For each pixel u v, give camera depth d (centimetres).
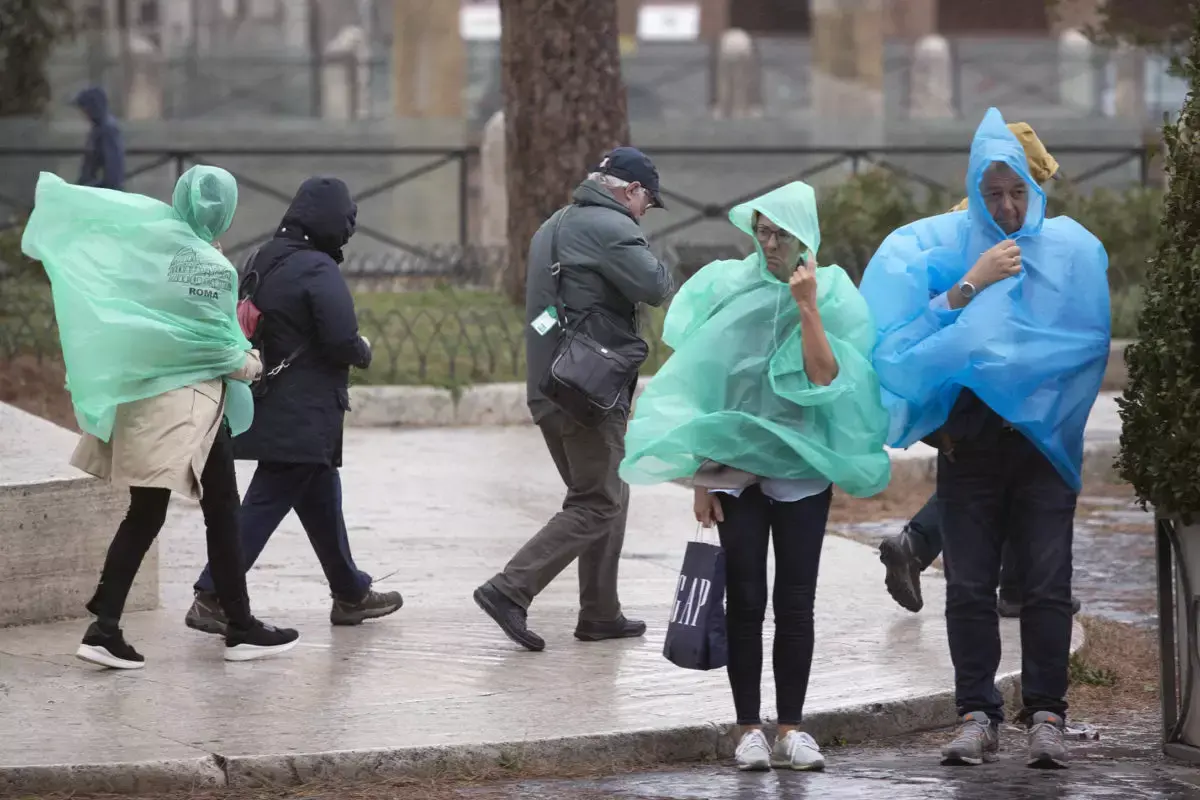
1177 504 2070
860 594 2964
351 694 2302
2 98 7375
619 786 2000
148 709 2217
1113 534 3747
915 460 4109
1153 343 2067
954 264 2109
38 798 1944
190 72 11556
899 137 9900
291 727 2138
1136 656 2777
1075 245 2081
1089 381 2064
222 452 2416
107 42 11131
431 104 9319
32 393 4738
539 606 2855
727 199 8850
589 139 5669
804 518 2073
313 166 9038
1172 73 2152
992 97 11819
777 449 2042
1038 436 2028
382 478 4003
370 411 4744
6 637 2598
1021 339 2030
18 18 7238
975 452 2084
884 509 3950
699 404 2070
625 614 2811
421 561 3188
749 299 2064
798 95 12175
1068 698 2522
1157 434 2080
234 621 2472
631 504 3794
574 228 2494
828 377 2027
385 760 2038
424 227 8381
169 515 3534
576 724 2162
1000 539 2117
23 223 6212
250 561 2553
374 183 8938
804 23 14638
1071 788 1966
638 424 2066
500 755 2070
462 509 3672
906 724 2309
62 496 2691
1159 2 5791
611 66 5681
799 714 2108
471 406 4784
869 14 9906
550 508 3697
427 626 2702
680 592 2070
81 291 2306
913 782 2005
